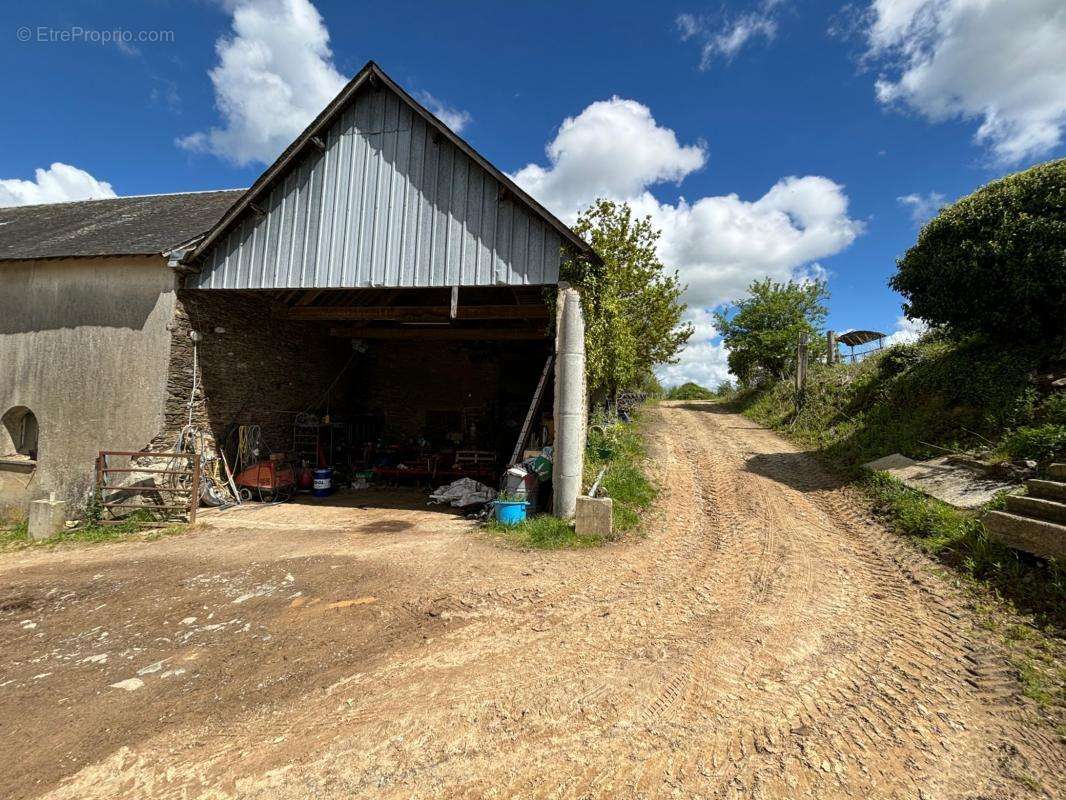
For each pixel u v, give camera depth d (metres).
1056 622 3.48
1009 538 4.29
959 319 7.59
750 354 21.20
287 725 2.88
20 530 7.76
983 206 6.96
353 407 14.58
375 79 8.29
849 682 3.11
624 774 2.39
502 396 14.20
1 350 8.97
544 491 7.97
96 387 8.58
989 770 2.36
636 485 7.99
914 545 5.19
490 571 5.27
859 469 7.73
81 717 3.02
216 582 5.24
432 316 10.29
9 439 9.12
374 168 8.31
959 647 3.42
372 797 2.30
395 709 2.98
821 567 5.02
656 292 12.61
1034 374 6.60
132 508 8.11
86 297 8.73
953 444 6.76
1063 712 2.71
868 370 11.93
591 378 8.73
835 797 2.21
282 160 8.38
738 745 2.57
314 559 5.94
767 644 3.60
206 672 3.50
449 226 7.98
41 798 2.39
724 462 9.98
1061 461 5.01
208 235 8.47
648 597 4.50
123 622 4.35
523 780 2.37
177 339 8.55
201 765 2.57
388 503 9.59
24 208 13.45
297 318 10.88
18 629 4.27
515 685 3.18
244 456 9.99
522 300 11.34
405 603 4.54
